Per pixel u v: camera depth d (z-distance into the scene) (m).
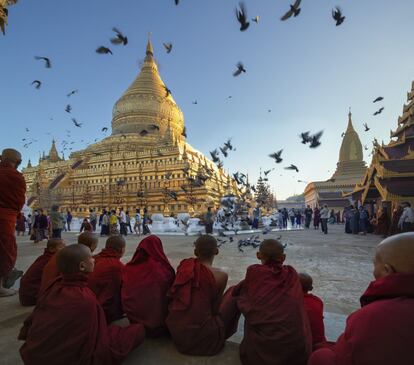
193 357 4.12
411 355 2.00
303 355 3.49
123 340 3.88
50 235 20.45
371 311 2.24
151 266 4.69
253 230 33.91
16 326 5.30
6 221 6.54
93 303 3.46
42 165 66.25
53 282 3.67
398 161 27.23
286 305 3.61
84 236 5.54
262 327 3.60
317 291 7.62
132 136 65.12
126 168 58.88
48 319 3.26
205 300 4.20
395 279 2.28
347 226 28.83
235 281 8.52
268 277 3.88
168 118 69.62
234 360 4.05
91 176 62.09
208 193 49.00
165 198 48.53
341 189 71.38
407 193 25.02
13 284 7.69
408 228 17.75
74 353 3.20
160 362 4.00
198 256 4.61
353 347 2.19
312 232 30.52
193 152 62.78
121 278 5.20
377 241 20.09
